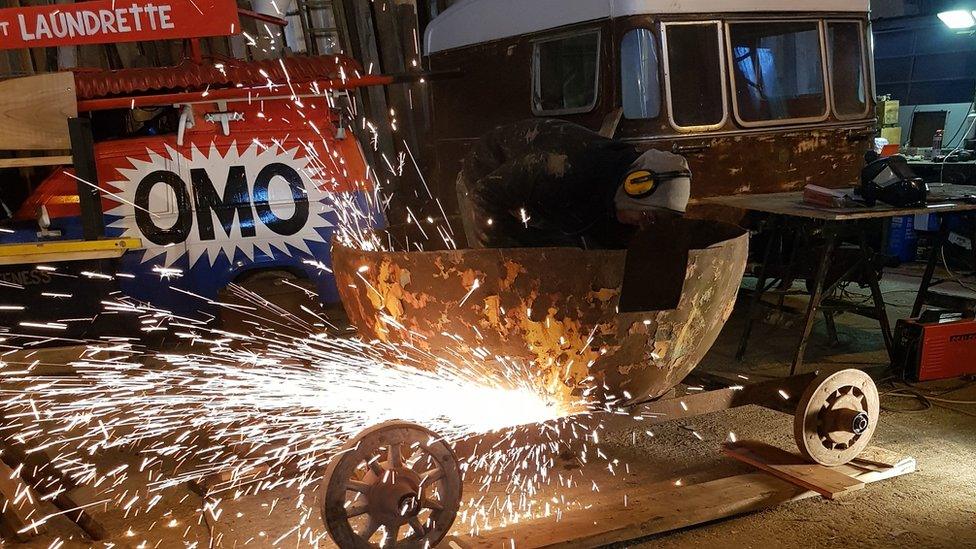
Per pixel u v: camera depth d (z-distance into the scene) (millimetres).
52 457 4035
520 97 6641
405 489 2830
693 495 3428
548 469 3924
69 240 4965
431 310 3137
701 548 3186
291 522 3396
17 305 5129
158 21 5215
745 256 3402
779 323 6527
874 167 4984
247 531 3326
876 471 3684
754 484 3527
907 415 4586
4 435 3895
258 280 5297
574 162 3346
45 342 5234
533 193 3416
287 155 5535
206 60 5633
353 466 2775
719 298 3289
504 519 3410
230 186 5414
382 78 5785
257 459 3582
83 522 3307
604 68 5609
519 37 6555
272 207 5492
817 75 6188
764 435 4340
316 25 8492
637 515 3246
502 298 3008
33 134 4922
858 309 5352
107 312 5309
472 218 3607
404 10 9055
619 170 3256
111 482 3809
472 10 7180
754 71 5938
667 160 3207
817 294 5074
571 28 5926
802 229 5254
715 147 5785
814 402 3602
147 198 5281
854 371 3680
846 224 5055
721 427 4457
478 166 3783
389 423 2834
